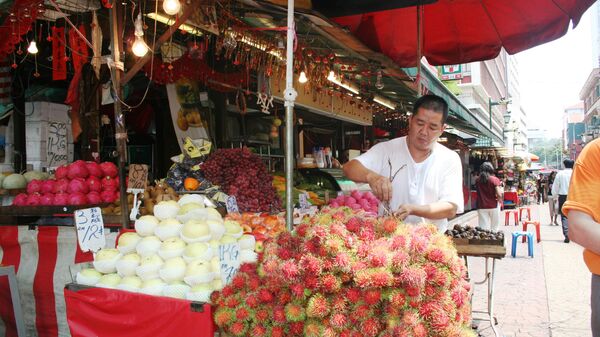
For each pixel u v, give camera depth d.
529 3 4.52
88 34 4.07
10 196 4.32
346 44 4.45
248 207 4.29
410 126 2.76
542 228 13.94
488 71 45.19
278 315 1.84
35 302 3.61
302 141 8.52
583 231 1.92
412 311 1.69
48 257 3.60
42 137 5.84
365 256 1.79
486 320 4.84
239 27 4.02
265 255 2.10
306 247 1.86
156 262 2.55
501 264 8.13
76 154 6.45
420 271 1.71
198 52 4.34
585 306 5.57
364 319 1.70
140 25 3.14
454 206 2.63
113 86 3.27
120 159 3.31
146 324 2.36
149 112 6.71
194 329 2.20
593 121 50.91
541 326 4.88
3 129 6.14
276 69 5.48
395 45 5.39
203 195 3.98
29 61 5.54
